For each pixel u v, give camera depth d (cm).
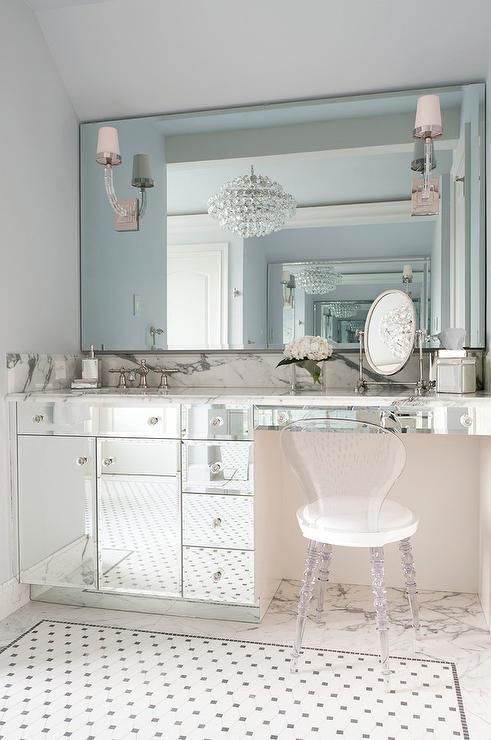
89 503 243
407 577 219
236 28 259
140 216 295
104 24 265
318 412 226
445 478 263
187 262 291
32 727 167
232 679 192
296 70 271
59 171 286
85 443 243
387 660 188
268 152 282
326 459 191
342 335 278
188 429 233
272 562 258
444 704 178
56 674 195
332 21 252
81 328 304
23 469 249
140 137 295
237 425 229
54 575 247
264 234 284
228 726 167
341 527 192
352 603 252
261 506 237
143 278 296
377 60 263
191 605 240
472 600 255
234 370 289
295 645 197
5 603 243
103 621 236
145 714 173
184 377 296
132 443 239
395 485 268
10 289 249
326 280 279
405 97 269
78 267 304
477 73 261
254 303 285
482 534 246
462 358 232
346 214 276
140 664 201
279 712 174
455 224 265
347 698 181
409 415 220
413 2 242
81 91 291
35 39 266
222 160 287
